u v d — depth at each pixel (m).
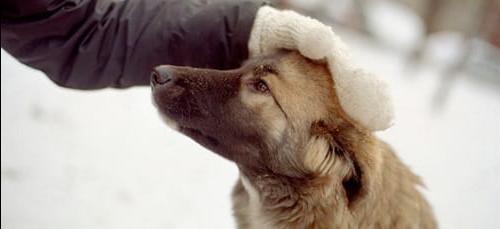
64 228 1.85
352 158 1.50
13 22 1.51
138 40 1.56
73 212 1.89
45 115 2.10
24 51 1.55
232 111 1.54
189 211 2.01
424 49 3.67
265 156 1.56
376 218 1.52
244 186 1.62
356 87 1.46
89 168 2.01
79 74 1.58
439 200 2.28
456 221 2.21
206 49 1.55
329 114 1.52
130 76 1.59
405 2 4.61
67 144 2.04
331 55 1.47
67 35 1.54
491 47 4.27
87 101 2.22
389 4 4.66
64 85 1.60
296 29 1.49
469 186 2.41
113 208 1.93
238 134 1.55
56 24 1.52
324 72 1.53
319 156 1.52
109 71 1.58
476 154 2.76
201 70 1.55
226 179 2.15
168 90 1.54
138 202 1.97
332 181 1.53
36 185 1.91
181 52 1.56
